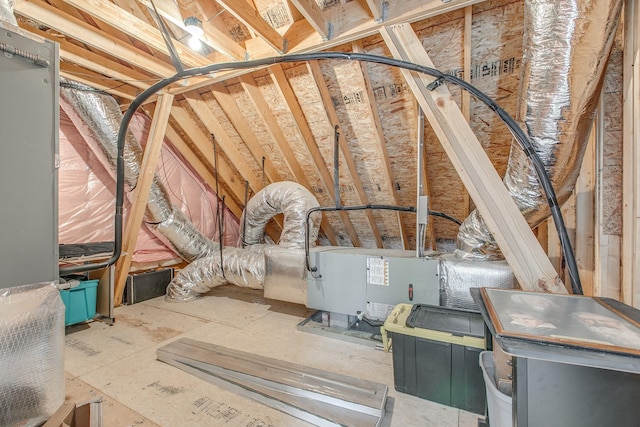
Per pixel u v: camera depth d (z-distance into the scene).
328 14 1.97
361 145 2.95
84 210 3.25
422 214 2.27
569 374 0.87
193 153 3.87
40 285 1.14
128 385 1.92
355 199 3.68
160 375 2.03
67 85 2.56
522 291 1.46
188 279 3.56
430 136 2.66
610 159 1.64
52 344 1.17
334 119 2.67
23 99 1.09
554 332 0.95
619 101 1.61
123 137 1.98
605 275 1.66
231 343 2.48
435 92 1.79
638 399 0.84
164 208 3.49
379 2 1.77
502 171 2.72
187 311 3.27
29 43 1.10
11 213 1.07
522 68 1.50
